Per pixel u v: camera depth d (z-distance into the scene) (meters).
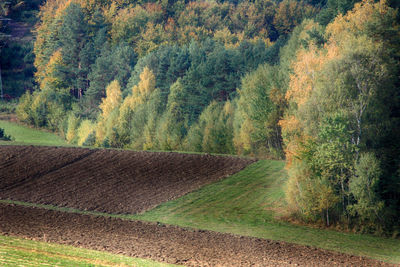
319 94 60.56
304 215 56.28
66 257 31.69
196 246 42.75
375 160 53.97
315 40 89.62
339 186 58.12
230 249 42.44
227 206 60.53
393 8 76.88
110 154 87.31
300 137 62.91
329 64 61.22
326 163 55.72
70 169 77.81
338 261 40.88
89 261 31.33
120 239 43.50
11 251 31.30
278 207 60.09
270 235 50.09
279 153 98.06
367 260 42.09
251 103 103.62
